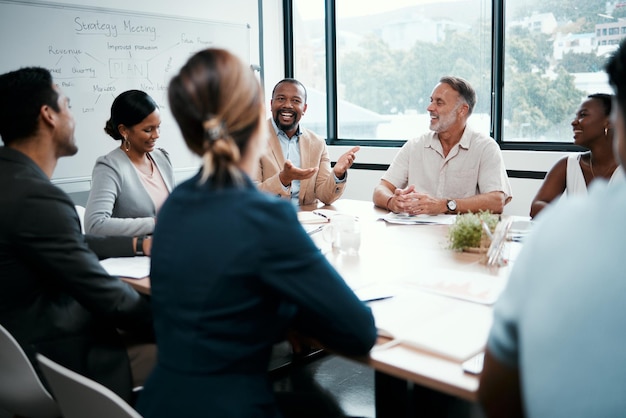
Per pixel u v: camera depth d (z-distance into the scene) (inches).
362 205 123.5
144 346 74.5
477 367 43.8
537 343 27.2
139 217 96.8
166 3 176.4
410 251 81.7
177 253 45.3
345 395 100.8
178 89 45.4
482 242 79.4
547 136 172.4
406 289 62.8
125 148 99.1
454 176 120.9
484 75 181.5
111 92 162.9
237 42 195.3
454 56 187.3
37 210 60.1
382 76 204.8
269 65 211.9
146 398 46.7
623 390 25.0
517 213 174.6
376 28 203.2
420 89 197.2
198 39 183.0
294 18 218.1
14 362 59.1
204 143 45.5
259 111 46.6
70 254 61.2
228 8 194.4
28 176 61.2
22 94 62.9
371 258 77.9
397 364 45.6
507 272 69.6
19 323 62.0
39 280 62.9
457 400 54.2
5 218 59.4
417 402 52.9
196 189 46.6
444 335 49.9
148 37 169.8
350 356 48.3
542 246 28.8
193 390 44.3
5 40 142.7
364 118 211.8
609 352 25.4
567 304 26.5
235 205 44.6
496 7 174.2
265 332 46.3
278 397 64.8
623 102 27.9
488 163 118.0
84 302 62.8
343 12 209.5
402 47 198.7
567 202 29.5
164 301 46.4
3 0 141.4
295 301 44.6
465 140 120.1
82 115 157.4
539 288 28.0
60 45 151.9
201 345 44.4
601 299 25.9
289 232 44.3
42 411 62.6
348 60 211.5
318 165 131.3
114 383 65.8
